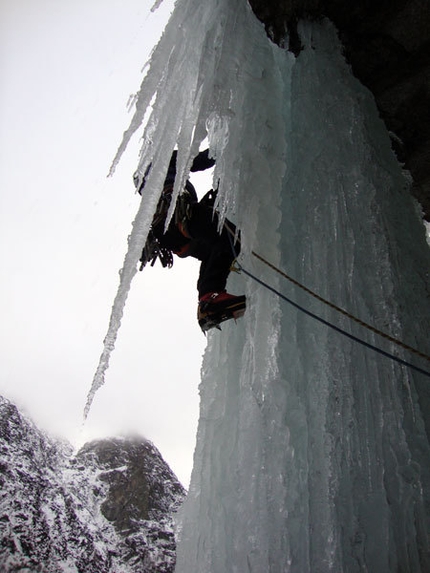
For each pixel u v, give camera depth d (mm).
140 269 3146
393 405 2695
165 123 2990
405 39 4023
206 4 3432
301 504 2438
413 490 2461
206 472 2807
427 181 4652
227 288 3334
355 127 3719
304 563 2289
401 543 2332
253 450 2629
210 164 3355
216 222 2934
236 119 3166
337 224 3250
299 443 2605
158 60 3266
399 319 2988
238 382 3059
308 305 3025
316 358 2854
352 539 2324
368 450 2561
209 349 3260
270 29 4109
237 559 2387
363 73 4242
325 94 3803
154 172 2789
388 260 3176
